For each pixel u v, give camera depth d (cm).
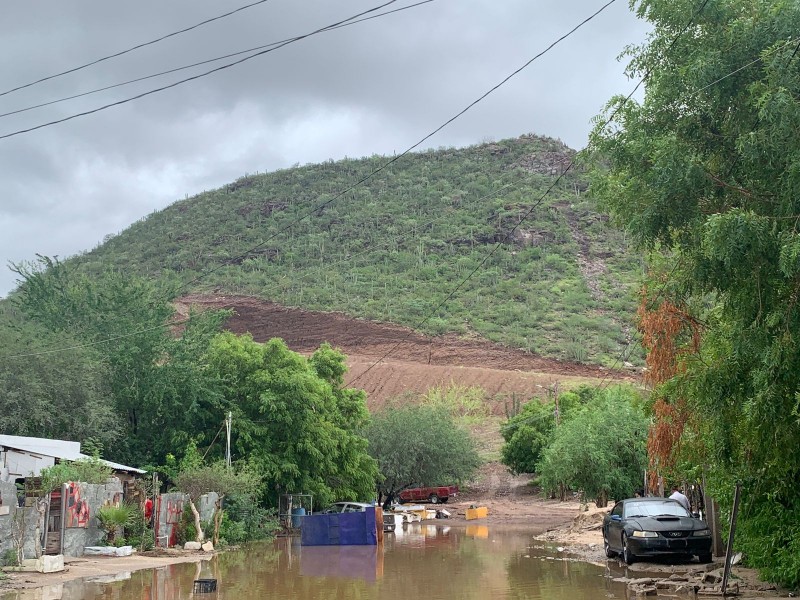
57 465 2573
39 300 4266
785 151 1015
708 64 1136
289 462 3853
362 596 1434
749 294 1041
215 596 1464
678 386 1331
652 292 1823
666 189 1120
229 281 16900
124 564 2150
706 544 1761
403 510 5256
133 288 4162
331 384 4850
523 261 17438
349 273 17025
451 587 1536
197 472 3097
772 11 1098
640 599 1291
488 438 9419
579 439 3822
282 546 2992
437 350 13000
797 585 1278
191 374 3838
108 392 3809
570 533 3091
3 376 3356
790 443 1080
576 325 14012
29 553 2006
